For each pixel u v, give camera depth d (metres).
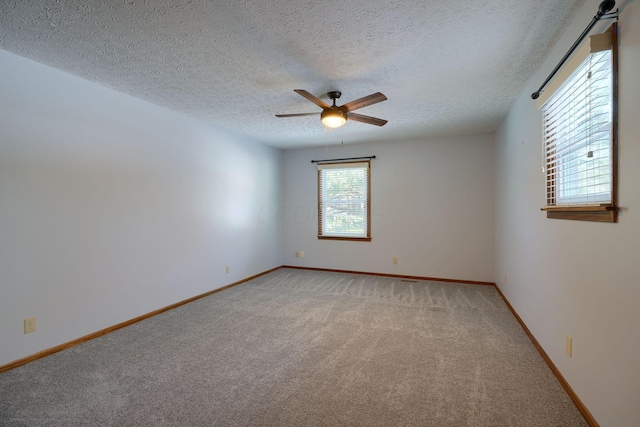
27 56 2.25
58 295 2.48
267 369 2.20
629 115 1.30
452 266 4.76
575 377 1.80
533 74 2.55
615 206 1.40
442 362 2.29
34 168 2.34
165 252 3.44
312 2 1.64
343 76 2.60
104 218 2.82
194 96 3.07
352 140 5.07
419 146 4.93
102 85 2.79
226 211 4.41
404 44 2.09
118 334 2.80
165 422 1.66
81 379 2.07
